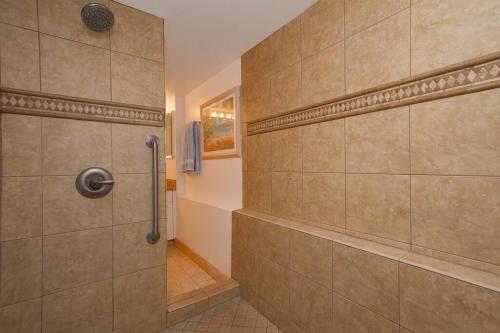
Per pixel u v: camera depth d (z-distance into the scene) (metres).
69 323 1.16
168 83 2.49
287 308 1.37
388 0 0.99
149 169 1.37
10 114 1.02
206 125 2.37
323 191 1.27
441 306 0.80
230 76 2.02
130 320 1.32
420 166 0.92
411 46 0.93
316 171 1.30
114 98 1.26
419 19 0.91
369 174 1.07
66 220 1.15
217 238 2.06
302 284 1.28
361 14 1.08
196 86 2.59
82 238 1.19
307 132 1.35
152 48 1.37
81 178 1.17
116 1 1.25
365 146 1.08
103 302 1.24
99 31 1.20
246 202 1.85
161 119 1.40
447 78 0.84
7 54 1.01
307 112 1.34
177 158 2.94
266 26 1.49
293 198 1.45
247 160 1.83
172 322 1.45
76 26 1.16
